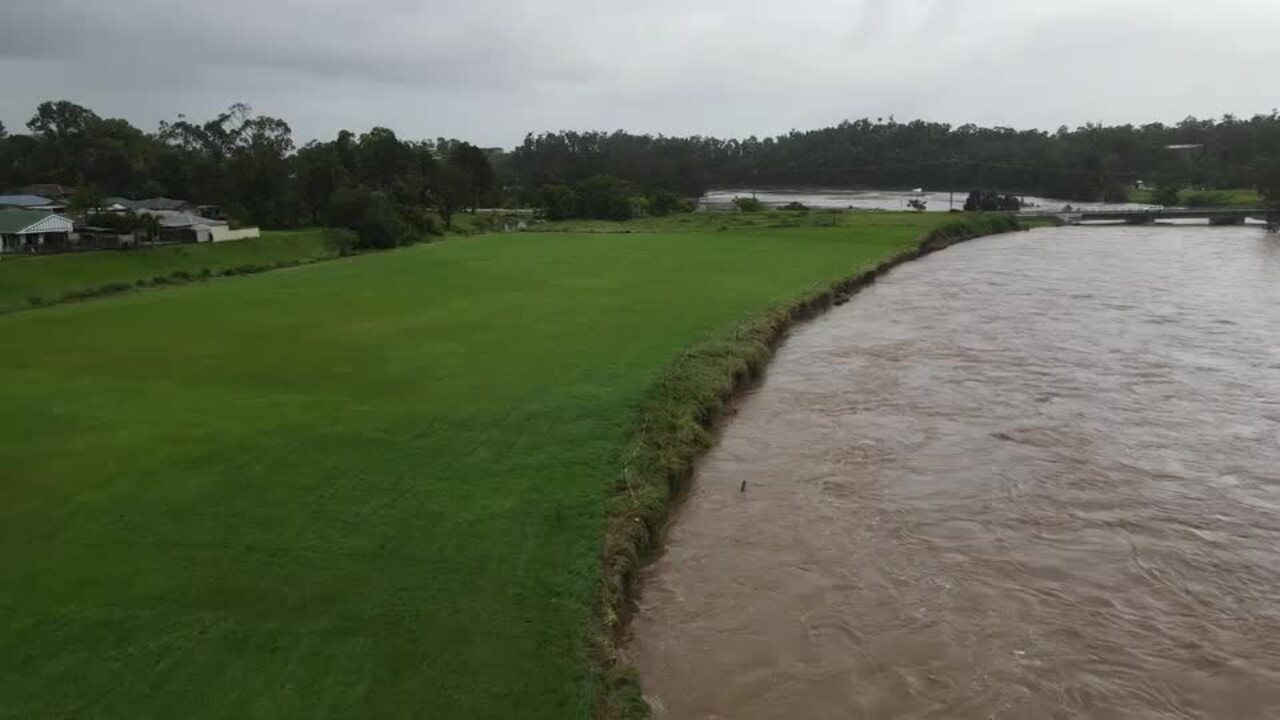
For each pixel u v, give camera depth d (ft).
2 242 241.76
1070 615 52.70
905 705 44.52
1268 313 148.15
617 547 56.54
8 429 80.43
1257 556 59.77
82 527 59.26
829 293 165.99
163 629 46.75
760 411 94.07
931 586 55.98
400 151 432.25
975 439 83.25
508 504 63.05
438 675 42.98
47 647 44.98
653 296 161.48
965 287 186.70
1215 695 45.55
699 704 44.45
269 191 368.68
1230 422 87.25
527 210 523.29
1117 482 72.33
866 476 74.49
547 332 125.70
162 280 215.51
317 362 107.65
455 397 90.07
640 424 80.43
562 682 42.65
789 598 54.70
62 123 484.33
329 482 67.21
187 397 91.30
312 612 48.60
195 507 62.54
